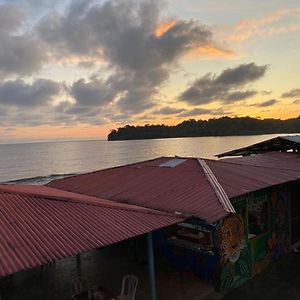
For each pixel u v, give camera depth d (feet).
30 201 27.86
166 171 45.98
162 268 39.52
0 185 34.32
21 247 21.38
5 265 19.39
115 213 28.63
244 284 35.88
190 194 35.78
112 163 391.65
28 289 36.40
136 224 27.25
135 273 38.83
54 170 339.98
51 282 37.96
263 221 40.52
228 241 34.58
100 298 28.40
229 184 37.45
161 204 35.32
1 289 36.40
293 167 49.24
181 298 32.55
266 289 34.63
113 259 43.65
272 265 40.55
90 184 49.75
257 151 69.46
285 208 43.86
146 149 587.27
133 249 45.91
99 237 24.25
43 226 24.36
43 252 21.30
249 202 37.76
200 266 36.29
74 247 22.45
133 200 38.45
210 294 33.35
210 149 488.44
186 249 38.01
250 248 37.65
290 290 34.30
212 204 32.19
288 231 44.34
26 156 571.28
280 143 66.23
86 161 430.20
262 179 40.24
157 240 41.96
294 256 43.11
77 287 34.47
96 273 39.52
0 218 24.18
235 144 561.43
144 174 47.29
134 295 31.07
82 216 26.99
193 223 34.35
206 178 39.17
